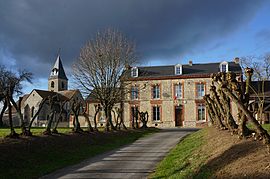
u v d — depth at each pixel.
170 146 21.88
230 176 8.49
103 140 24.44
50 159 15.77
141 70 56.91
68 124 57.28
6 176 12.09
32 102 76.50
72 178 12.37
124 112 54.97
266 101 41.00
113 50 37.69
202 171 10.20
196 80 54.06
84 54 37.94
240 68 53.75
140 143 24.59
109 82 36.56
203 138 19.98
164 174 12.28
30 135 18.28
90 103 55.66
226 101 16.09
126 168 14.22
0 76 52.47
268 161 8.20
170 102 54.34
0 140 15.90
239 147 10.69
